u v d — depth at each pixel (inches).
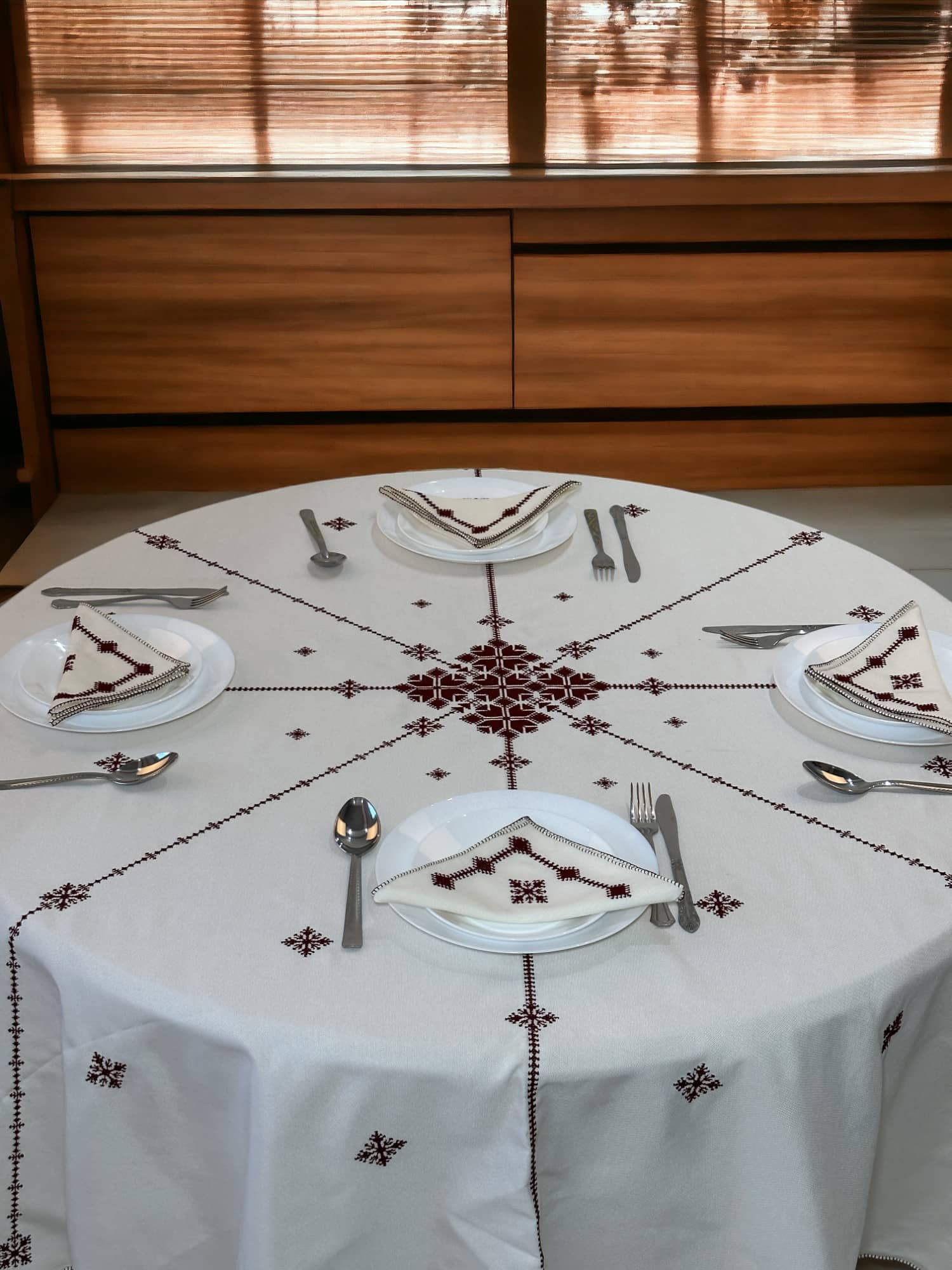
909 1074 38.9
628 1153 34.4
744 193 130.6
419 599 58.8
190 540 65.0
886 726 47.4
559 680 51.7
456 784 44.6
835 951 36.3
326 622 56.4
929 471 150.1
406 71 134.6
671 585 60.2
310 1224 35.0
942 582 124.9
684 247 136.1
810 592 59.3
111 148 136.4
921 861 40.4
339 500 70.6
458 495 69.6
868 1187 37.8
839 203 132.6
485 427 144.7
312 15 131.3
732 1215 36.1
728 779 44.9
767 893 38.9
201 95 134.3
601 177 129.6
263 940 36.6
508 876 37.5
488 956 36.1
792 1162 35.0
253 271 134.8
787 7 133.0
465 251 134.6
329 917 37.7
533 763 45.9
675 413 145.5
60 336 137.5
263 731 47.8
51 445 143.5
